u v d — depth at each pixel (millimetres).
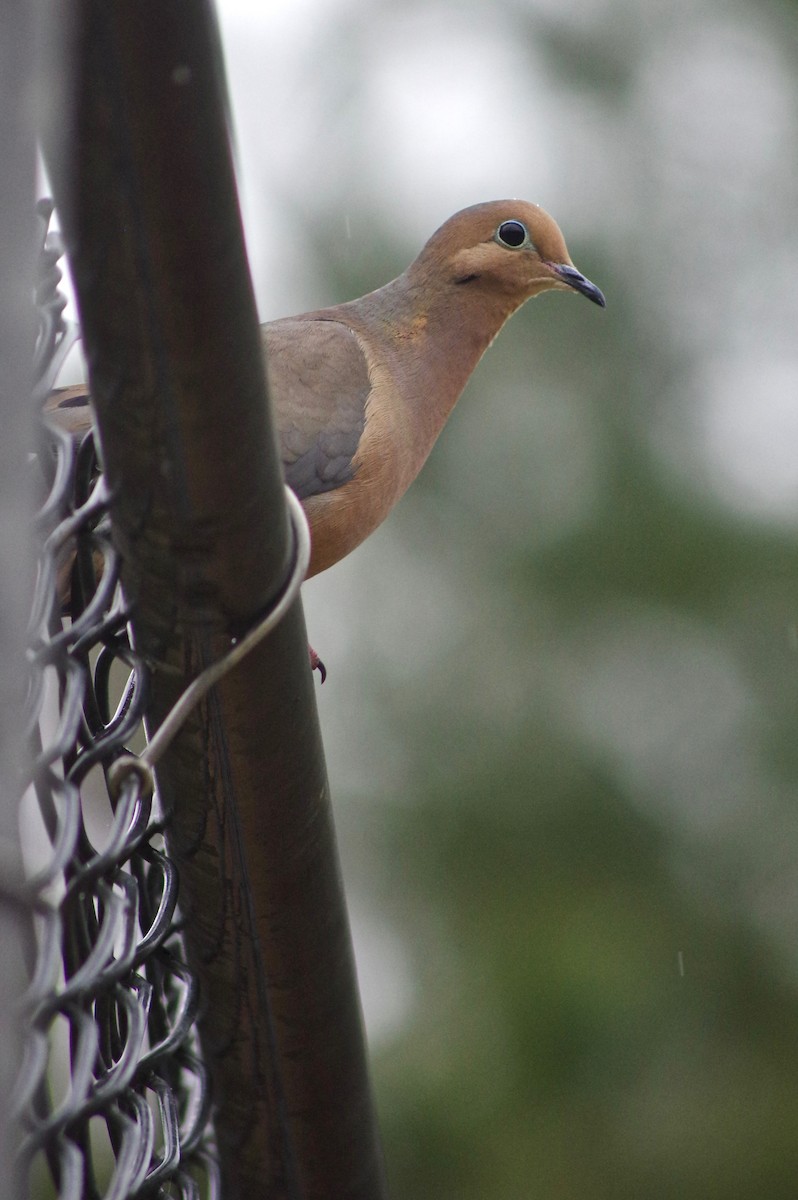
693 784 14055
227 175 3801
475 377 15094
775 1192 12719
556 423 14992
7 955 2859
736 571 14414
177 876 4867
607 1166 12664
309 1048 5027
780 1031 13312
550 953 13172
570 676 14242
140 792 4129
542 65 16125
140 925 5336
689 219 15727
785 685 14242
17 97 2693
